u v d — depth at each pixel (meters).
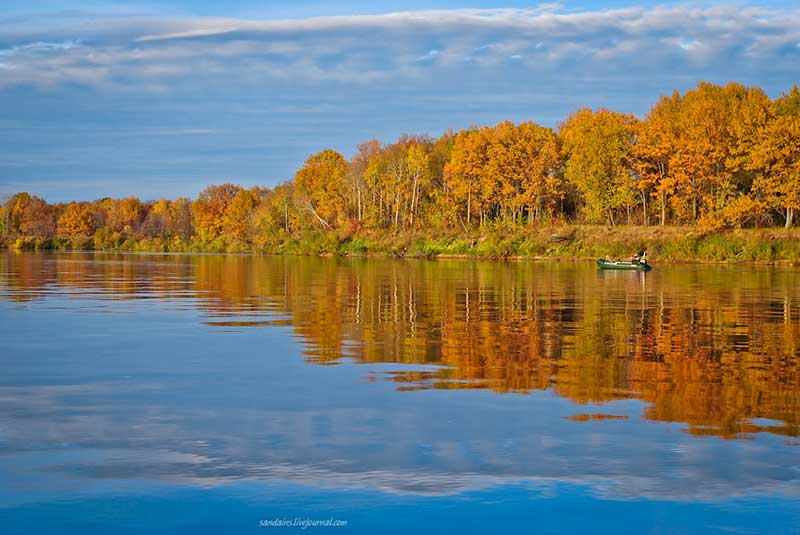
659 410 12.65
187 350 18.77
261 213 145.62
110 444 10.73
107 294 36.78
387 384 14.69
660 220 103.12
